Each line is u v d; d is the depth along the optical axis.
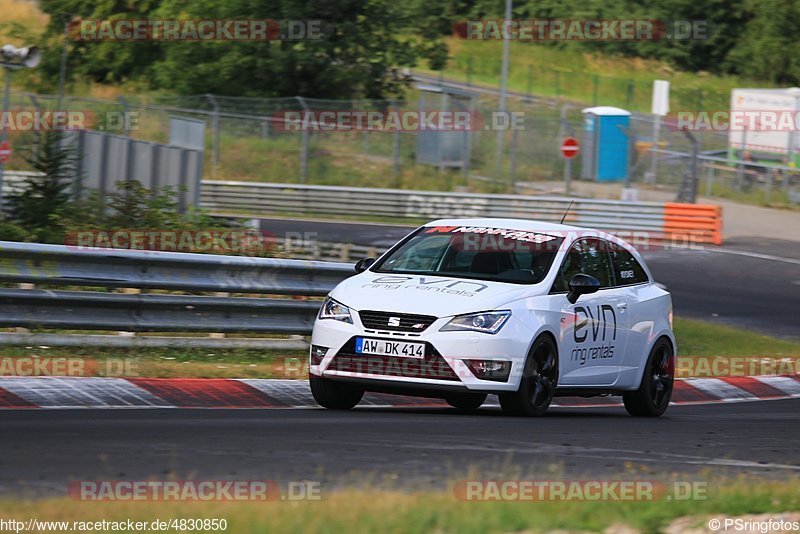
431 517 16.73
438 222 36.91
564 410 38.91
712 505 18.67
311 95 162.88
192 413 30.58
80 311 38.53
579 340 34.25
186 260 40.53
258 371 39.16
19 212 66.12
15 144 91.56
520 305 32.12
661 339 38.94
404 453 24.11
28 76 179.88
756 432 32.50
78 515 16.59
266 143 139.75
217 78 160.00
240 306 42.00
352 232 105.62
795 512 18.58
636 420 35.28
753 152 139.38
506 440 26.98
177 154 76.75
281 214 121.69
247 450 23.59
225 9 160.25
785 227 118.25
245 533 15.69
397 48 167.88
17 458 21.53
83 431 25.56
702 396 46.88
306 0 161.25
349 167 136.00
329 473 21.33
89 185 84.94
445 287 32.44
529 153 139.12
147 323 39.84
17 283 37.72
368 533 15.85
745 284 86.69
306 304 43.88
